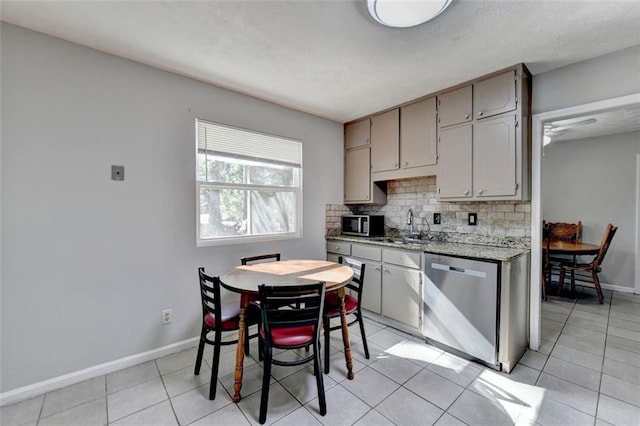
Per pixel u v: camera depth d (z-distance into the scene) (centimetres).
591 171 436
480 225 281
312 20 171
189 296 247
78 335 198
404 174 310
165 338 235
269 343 163
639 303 358
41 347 186
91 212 202
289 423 160
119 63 212
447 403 175
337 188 374
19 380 179
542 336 268
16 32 177
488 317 212
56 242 190
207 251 259
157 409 171
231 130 276
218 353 181
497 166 238
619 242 413
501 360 208
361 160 358
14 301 178
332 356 232
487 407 172
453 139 266
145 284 225
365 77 246
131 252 218
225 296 268
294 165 328
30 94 181
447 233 306
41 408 172
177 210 240
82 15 167
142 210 223
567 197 457
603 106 209
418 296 260
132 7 160
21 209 179
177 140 240
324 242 359
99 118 204
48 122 187
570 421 160
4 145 174
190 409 171
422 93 282
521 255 227
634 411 167
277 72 237
